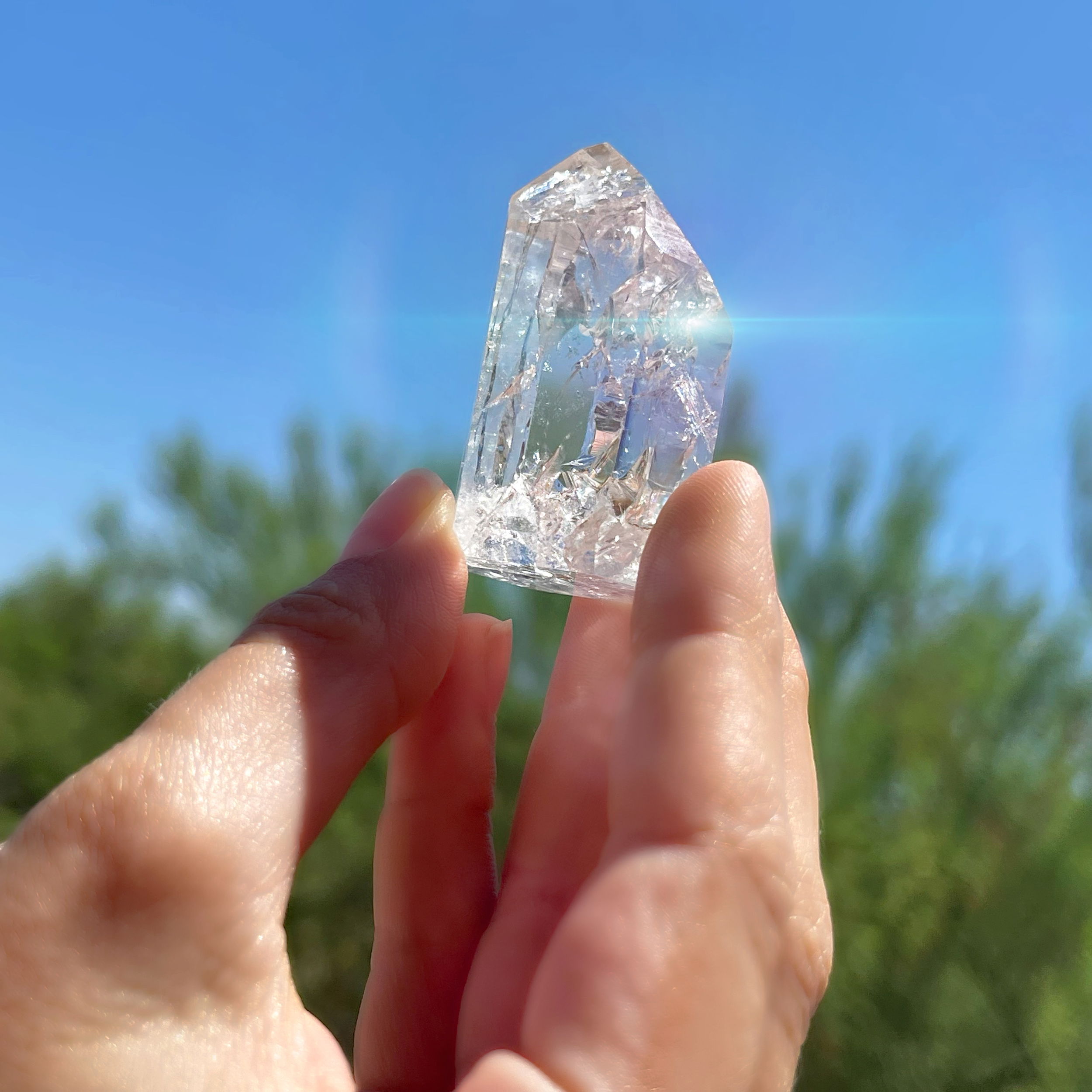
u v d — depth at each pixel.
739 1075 0.10
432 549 0.12
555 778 0.13
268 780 0.10
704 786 0.10
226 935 0.09
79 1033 0.09
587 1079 0.09
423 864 0.14
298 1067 0.09
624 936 0.09
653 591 0.11
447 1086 0.13
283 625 0.10
